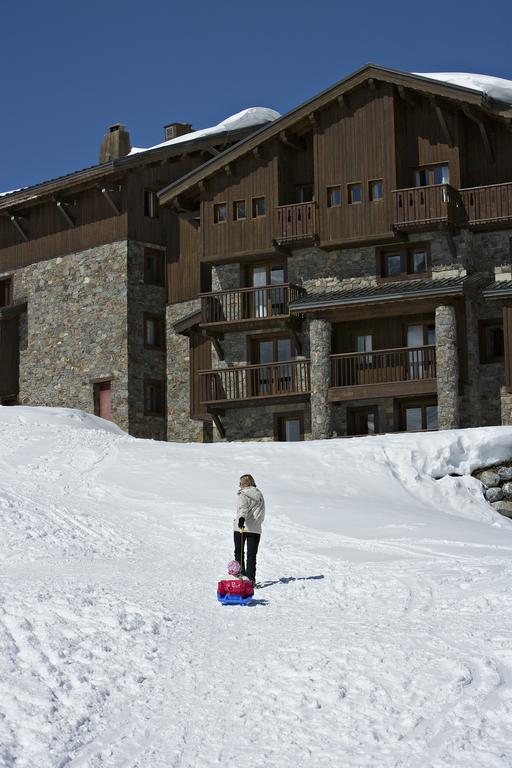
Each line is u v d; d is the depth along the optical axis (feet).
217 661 31.19
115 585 44.39
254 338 128.16
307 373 121.80
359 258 121.80
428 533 62.13
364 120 120.06
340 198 120.47
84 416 114.93
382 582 44.11
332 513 69.26
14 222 157.58
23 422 106.83
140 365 144.25
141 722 26.13
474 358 115.24
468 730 24.23
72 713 26.73
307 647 31.94
